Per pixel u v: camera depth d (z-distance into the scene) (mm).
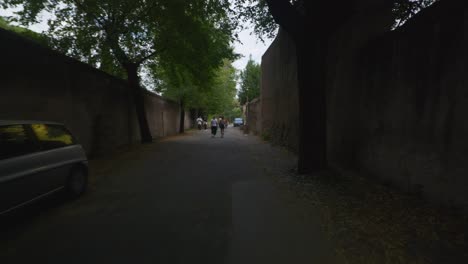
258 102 19859
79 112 8094
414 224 3209
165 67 13836
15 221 3469
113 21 9594
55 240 2932
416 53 3996
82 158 4715
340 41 6738
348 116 6324
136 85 12742
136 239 2953
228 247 2779
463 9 3176
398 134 4477
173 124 22438
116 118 11086
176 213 3766
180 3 9500
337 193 4562
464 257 2510
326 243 2875
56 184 3961
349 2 5203
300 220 3518
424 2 5777
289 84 10633
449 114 3402
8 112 5309
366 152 5555
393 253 2627
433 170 3697
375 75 5164
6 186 3045
